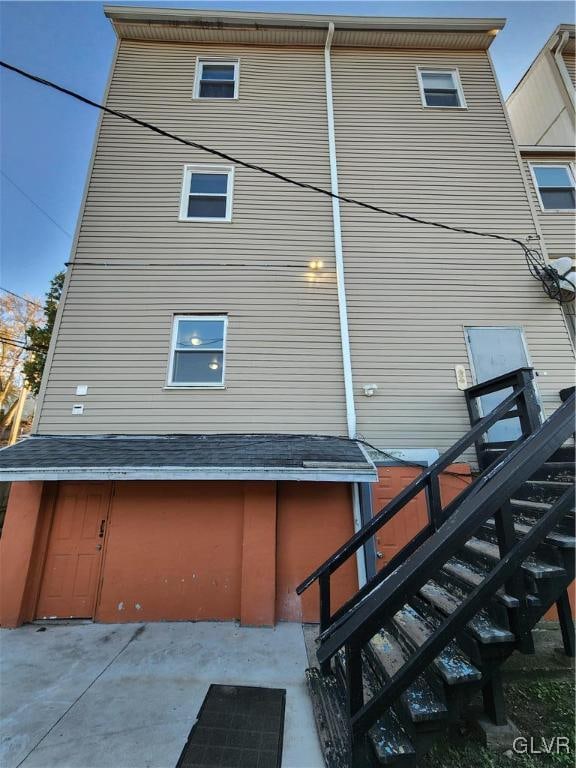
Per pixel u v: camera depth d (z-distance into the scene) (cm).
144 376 538
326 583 325
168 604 446
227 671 327
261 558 450
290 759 224
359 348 569
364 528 331
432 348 573
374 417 538
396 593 182
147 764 220
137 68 689
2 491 823
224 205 637
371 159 665
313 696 283
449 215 642
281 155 657
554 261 609
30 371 1253
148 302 570
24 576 440
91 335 548
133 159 635
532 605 210
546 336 585
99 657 353
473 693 196
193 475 408
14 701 282
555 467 333
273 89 699
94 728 251
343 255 612
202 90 702
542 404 554
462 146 685
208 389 537
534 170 709
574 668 330
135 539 464
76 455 436
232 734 245
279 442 492
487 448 496
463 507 199
